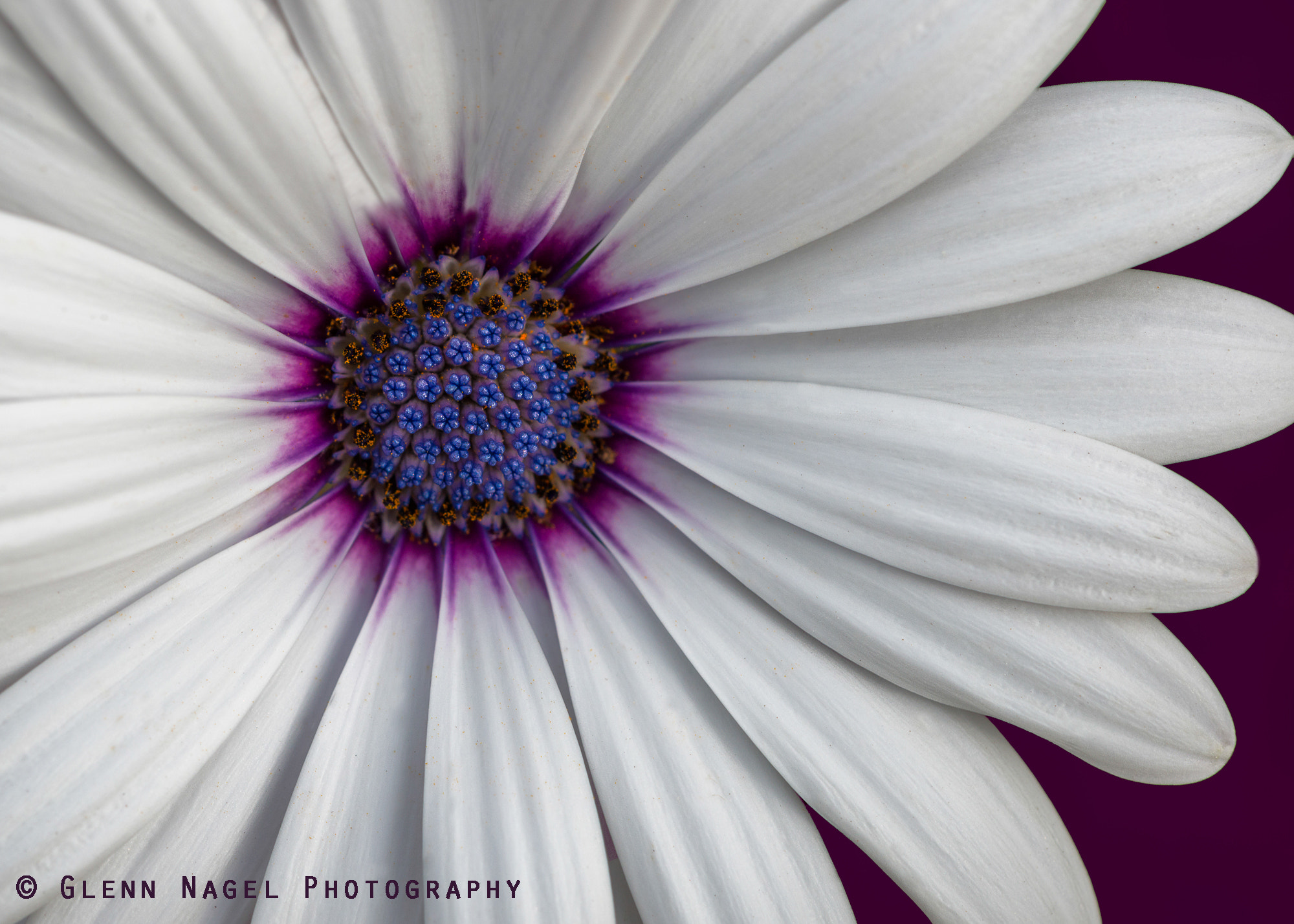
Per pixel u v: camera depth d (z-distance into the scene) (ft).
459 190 0.27
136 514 0.24
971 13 0.24
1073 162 0.25
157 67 0.23
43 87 0.24
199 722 0.25
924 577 0.27
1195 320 0.26
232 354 0.26
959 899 0.27
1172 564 0.26
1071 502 0.26
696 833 0.27
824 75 0.25
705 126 0.26
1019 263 0.26
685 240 0.27
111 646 0.25
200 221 0.25
